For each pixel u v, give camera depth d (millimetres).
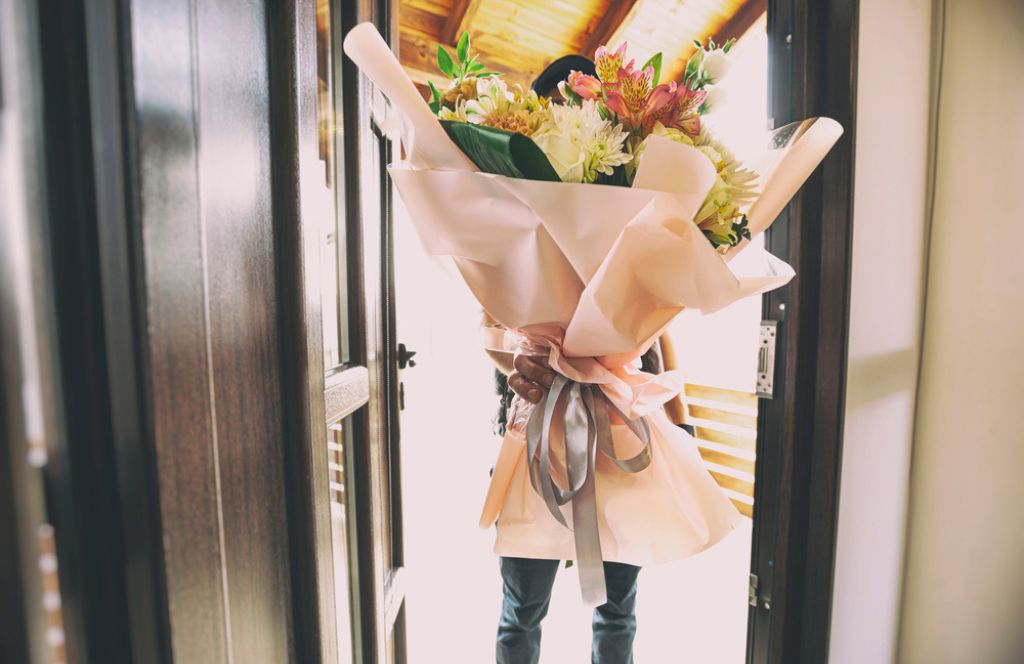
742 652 1468
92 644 246
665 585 1880
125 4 243
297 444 439
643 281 495
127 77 245
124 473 251
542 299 535
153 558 260
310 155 464
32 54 217
